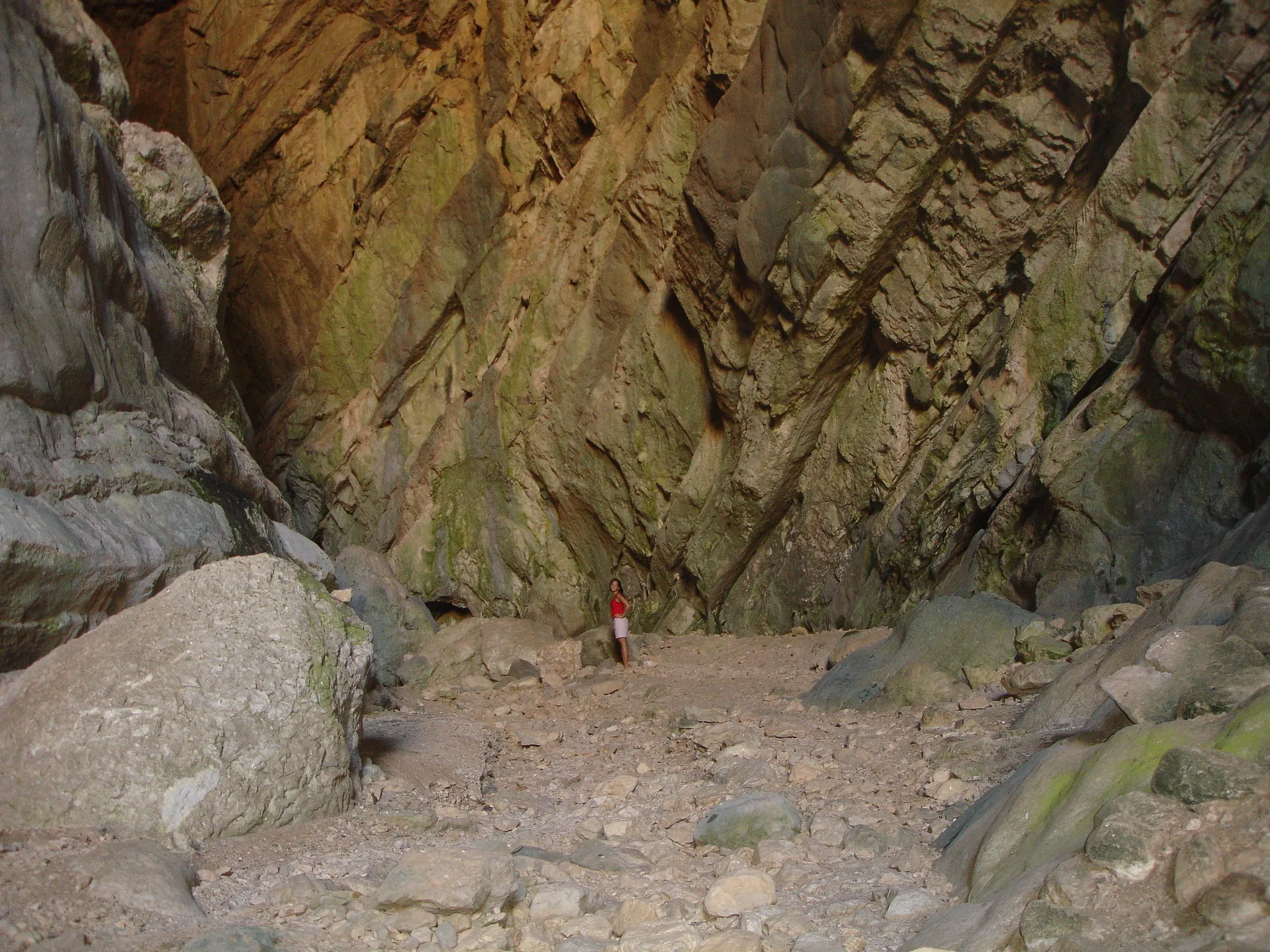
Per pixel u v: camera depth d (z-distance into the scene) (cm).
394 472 1841
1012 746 539
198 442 794
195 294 934
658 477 1498
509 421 1692
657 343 1456
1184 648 399
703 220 1315
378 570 1304
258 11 1850
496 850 441
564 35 1585
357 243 1891
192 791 430
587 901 366
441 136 1812
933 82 1077
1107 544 848
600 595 1636
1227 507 782
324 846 439
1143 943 252
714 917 357
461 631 1273
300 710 475
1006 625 786
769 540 1383
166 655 462
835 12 1107
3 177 596
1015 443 1008
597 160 1584
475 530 1745
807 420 1298
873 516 1242
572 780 638
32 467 564
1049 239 1070
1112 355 949
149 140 913
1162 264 923
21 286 601
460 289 1775
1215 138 898
